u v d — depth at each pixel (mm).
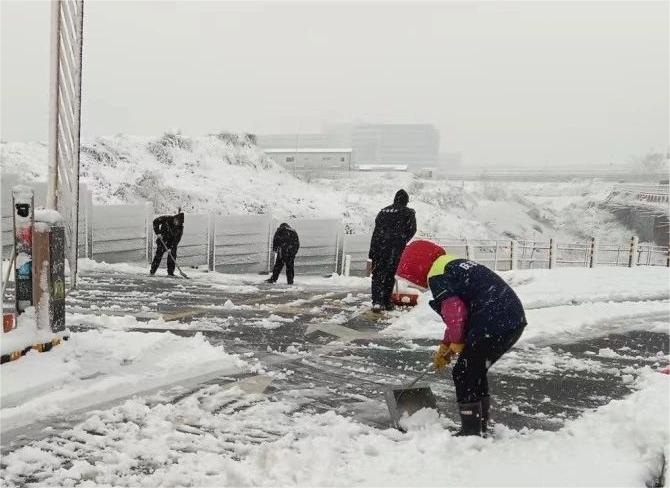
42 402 3922
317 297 9266
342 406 4312
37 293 4699
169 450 3420
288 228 11438
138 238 13055
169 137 35781
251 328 6738
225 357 5270
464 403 3668
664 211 41938
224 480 3062
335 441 3570
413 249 3854
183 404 4145
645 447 3336
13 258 4691
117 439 3549
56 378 4246
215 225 13609
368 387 4781
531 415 4297
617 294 9289
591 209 52969
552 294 9180
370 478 3049
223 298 8812
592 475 2965
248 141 42969
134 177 26500
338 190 47625
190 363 5008
